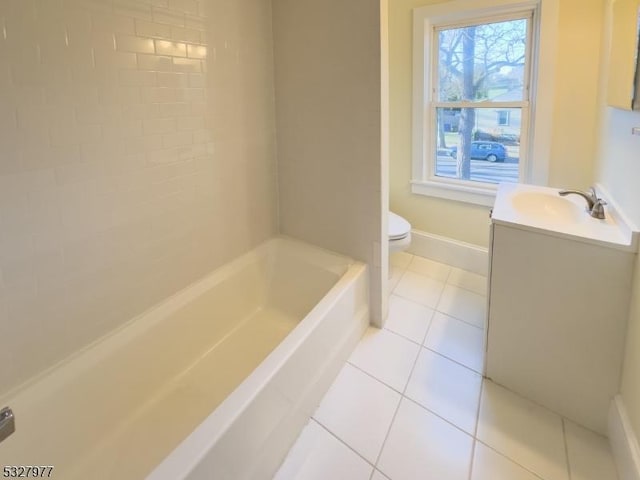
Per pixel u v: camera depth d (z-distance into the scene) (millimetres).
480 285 2758
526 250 1586
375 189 2045
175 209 1806
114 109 1475
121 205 1557
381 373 1894
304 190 2336
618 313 1421
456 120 2850
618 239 1401
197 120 1850
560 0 2166
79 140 1371
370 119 1962
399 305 2508
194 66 1791
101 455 1409
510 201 1908
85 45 1347
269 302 2348
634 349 1323
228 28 1941
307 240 2418
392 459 1453
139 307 1694
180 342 1819
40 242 1300
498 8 2391
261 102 2223
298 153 2293
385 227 2127
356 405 1702
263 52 2180
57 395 1312
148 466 1374
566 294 1524
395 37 2898
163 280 1796
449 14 2582
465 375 1874
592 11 2100
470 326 2264
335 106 2066
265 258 2332
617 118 1733
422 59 2787
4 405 1209
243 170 2180
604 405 1520
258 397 1267
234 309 2139
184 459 1020
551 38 2230
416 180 3084
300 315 2248
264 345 2033
